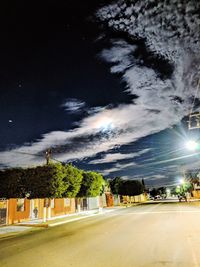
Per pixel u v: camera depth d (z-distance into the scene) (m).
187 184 103.69
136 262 7.62
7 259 9.18
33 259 8.91
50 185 32.97
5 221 24.69
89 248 10.25
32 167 34.69
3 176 35.47
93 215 32.66
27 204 28.77
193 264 7.11
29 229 20.23
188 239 10.88
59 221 24.91
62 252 9.82
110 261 7.91
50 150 34.16
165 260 7.67
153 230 14.41
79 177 39.19
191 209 31.42
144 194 138.75
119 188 92.44
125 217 25.27
